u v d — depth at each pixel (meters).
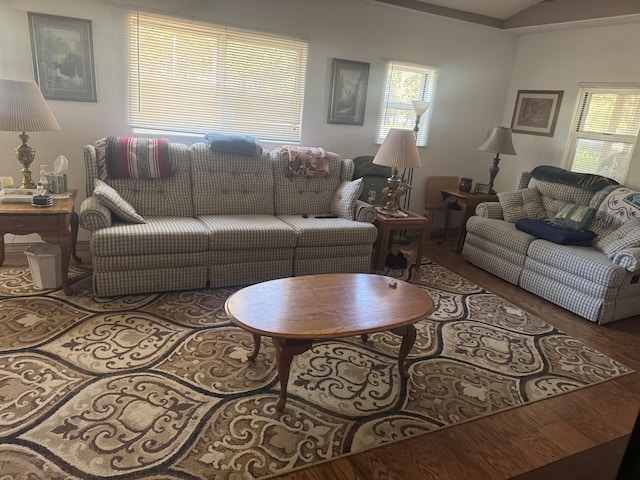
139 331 2.48
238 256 3.11
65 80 3.29
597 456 1.30
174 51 3.52
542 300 3.45
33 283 2.94
